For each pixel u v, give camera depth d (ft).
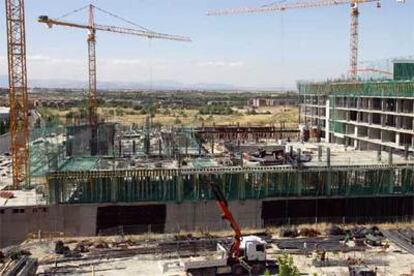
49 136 410.72
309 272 199.62
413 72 462.19
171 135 433.89
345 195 309.83
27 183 345.31
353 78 575.79
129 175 293.23
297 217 308.19
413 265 208.44
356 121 472.44
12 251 227.61
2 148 551.18
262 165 311.06
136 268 207.62
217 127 590.96
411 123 401.29
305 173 307.37
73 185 294.05
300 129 566.36
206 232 271.49
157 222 297.33
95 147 409.69
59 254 225.15
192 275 196.03
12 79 364.99
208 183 282.56
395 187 318.04
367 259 212.64
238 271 199.93
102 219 293.84
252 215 303.48
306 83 602.44
